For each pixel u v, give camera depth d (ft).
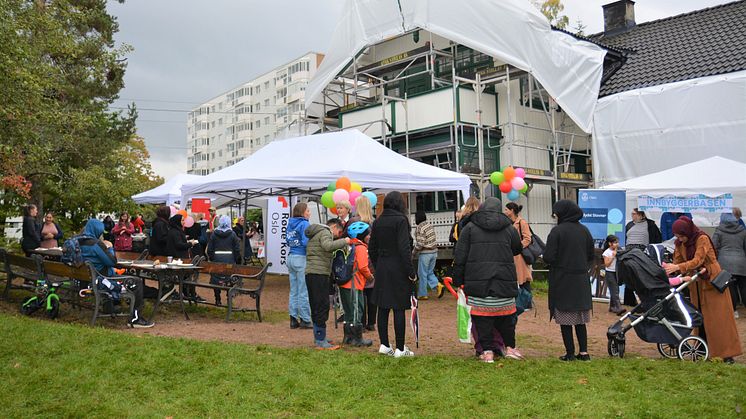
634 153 59.52
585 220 45.62
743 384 20.25
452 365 22.89
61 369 21.31
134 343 25.14
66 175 75.20
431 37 65.67
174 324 32.32
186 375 21.08
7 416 17.15
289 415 17.48
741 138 53.52
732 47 60.49
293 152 47.42
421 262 44.01
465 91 62.03
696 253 24.43
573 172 68.28
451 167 59.47
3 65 38.60
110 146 83.76
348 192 33.78
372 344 27.66
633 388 19.79
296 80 289.94
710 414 17.31
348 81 79.77
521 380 20.80
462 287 23.97
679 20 74.59
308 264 26.32
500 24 60.13
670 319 24.54
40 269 33.73
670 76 60.85
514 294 23.47
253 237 82.12
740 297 36.52
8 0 46.78
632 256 25.29
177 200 70.33
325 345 26.22
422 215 44.34
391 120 67.05
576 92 61.72
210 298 43.83
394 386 20.15
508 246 23.56
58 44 54.34
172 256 38.29
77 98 82.84
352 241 26.91
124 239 57.82
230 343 26.21
